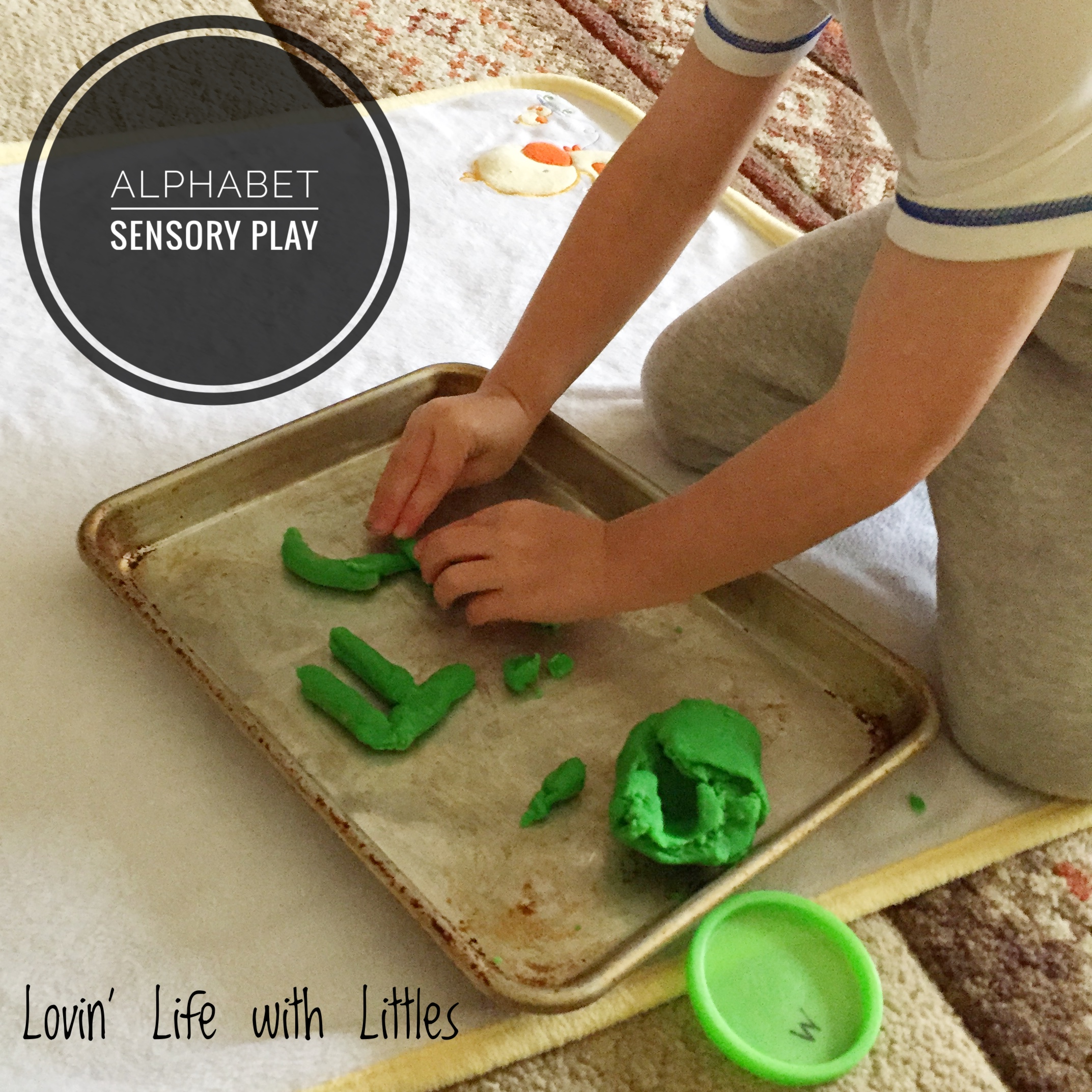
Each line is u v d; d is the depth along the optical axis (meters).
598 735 0.63
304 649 0.64
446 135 1.11
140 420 0.80
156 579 0.67
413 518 0.68
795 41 0.64
